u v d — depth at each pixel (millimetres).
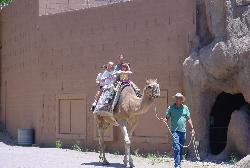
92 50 17938
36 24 20188
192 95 14508
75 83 18484
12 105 22766
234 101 15375
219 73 13883
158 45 15961
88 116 17953
